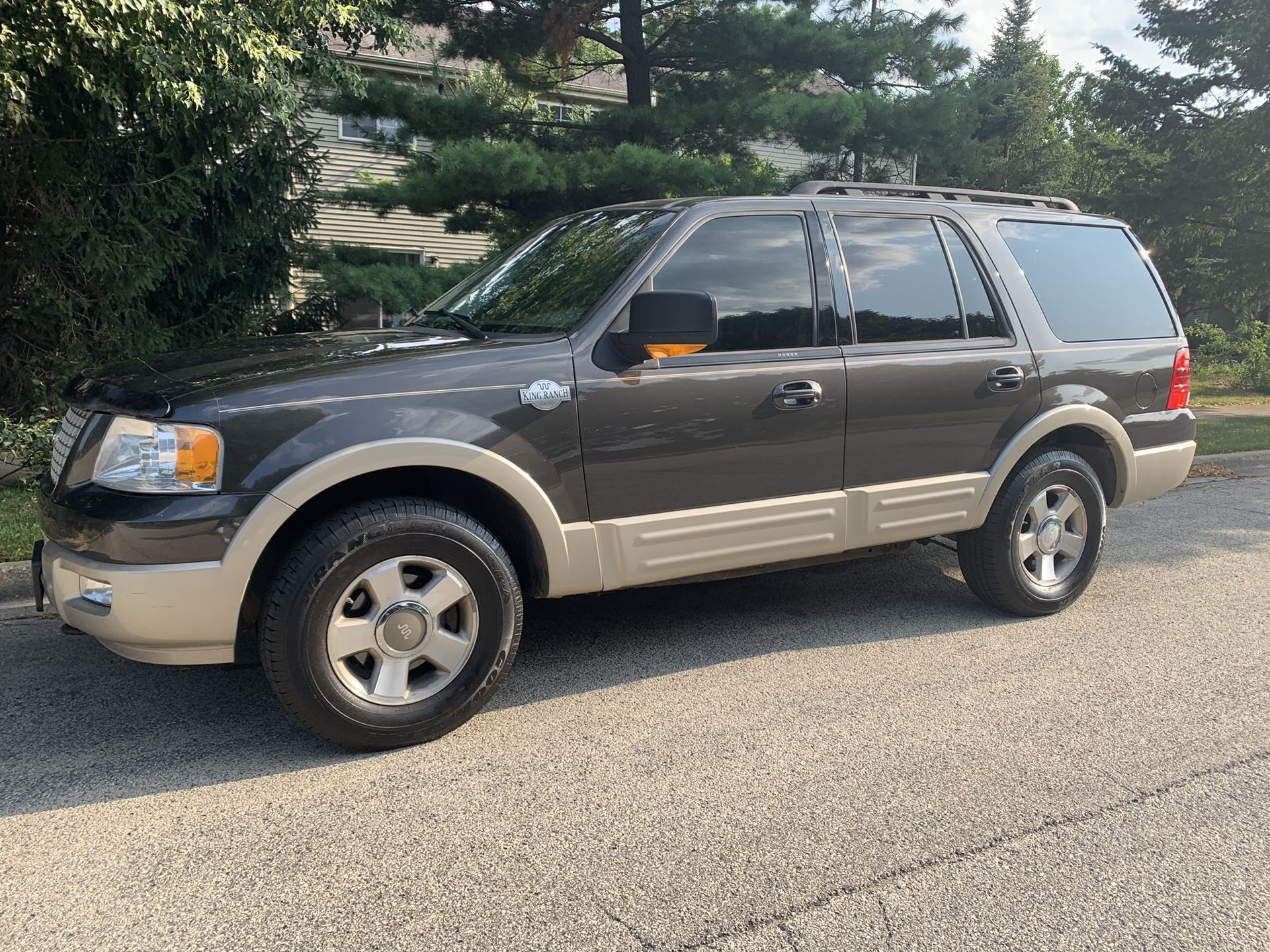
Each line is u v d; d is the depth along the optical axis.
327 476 2.97
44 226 7.39
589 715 3.56
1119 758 3.26
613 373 3.44
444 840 2.69
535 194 11.15
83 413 3.15
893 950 2.26
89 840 2.66
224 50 6.42
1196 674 4.03
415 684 3.27
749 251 3.84
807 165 13.44
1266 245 16.17
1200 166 16.03
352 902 2.40
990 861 2.63
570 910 2.38
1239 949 2.28
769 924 2.34
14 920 2.31
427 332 3.78
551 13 10.83
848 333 3.97
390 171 17.11
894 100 11.29
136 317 8.16
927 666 4.09
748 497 3.77
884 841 2.72
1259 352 18.27
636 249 3.70
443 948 2.23
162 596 2.83
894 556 5.93
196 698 3.64
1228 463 9.70
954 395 4.20
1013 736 3.42
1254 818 2.89
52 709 3.53
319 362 3.18
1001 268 4.47
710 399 3.61
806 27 10.77
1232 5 15.93
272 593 2.97
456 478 3.41
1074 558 4.80
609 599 5.00
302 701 3.01
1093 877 2.57
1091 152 21.08
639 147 10.41
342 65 8.07
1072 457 4.63
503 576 3.30
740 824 2.80
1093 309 4.78
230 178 8.30
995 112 23.64
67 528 2.93
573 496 3.41
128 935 2.27
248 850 2.62
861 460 4.01
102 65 6.21
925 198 4.55
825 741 3.35
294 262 9.86
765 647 4.30
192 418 2.85
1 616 4.50
